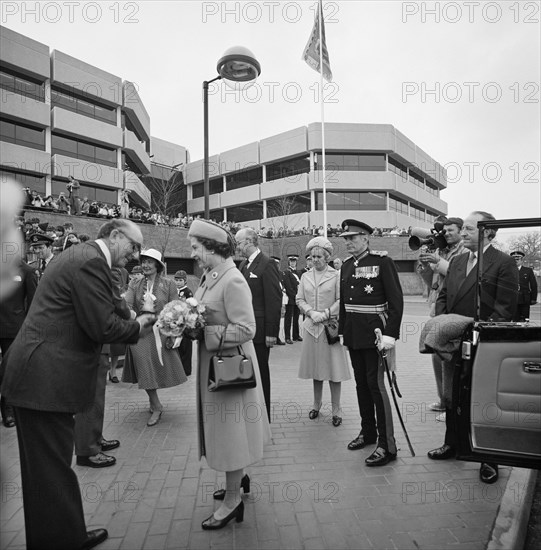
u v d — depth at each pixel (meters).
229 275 2.71
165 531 2.54
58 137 25.17
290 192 34.12
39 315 2.22
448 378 3.50
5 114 22.20
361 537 2.46
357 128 32.94
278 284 4.30
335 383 4.41
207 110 8.43
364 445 3.80
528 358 2.71
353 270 3.75
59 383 2.16
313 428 4.29
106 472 3.34
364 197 34.00
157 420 4.50
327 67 18.56
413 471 3.32
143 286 4.79
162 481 3.19
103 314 2.23
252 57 7.10
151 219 21.83
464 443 2.78
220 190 39.16
